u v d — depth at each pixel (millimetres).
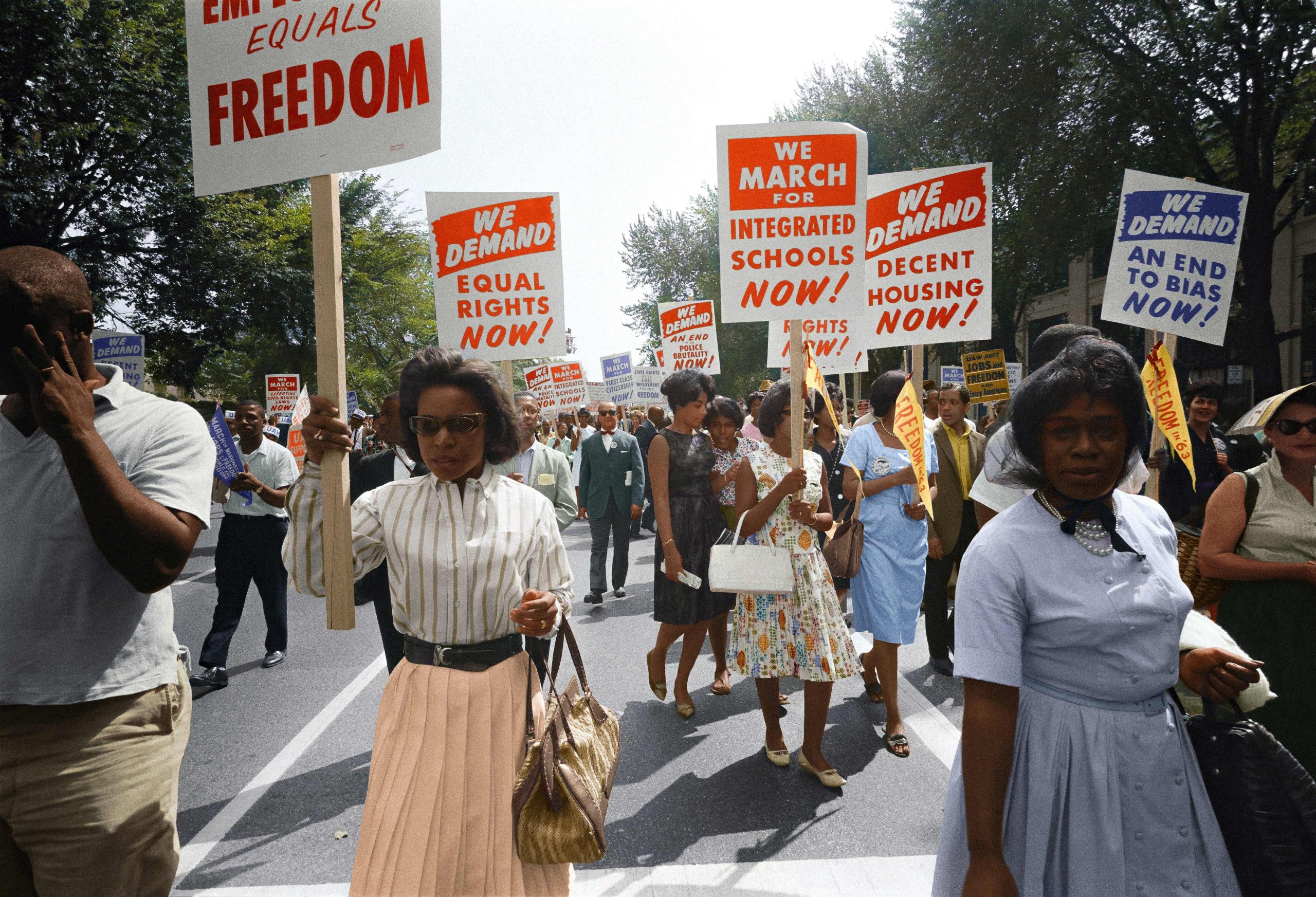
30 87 18562
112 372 2055
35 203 18531
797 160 4066
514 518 2283
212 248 23219
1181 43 16781
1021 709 1669
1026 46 19156
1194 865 1608
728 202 4098
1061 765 1624
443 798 2070
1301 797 1595
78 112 19391
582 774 2066
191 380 25953
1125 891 1585
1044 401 1625
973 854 1542
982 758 1566
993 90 20062
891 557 4438
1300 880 1564
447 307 5348
